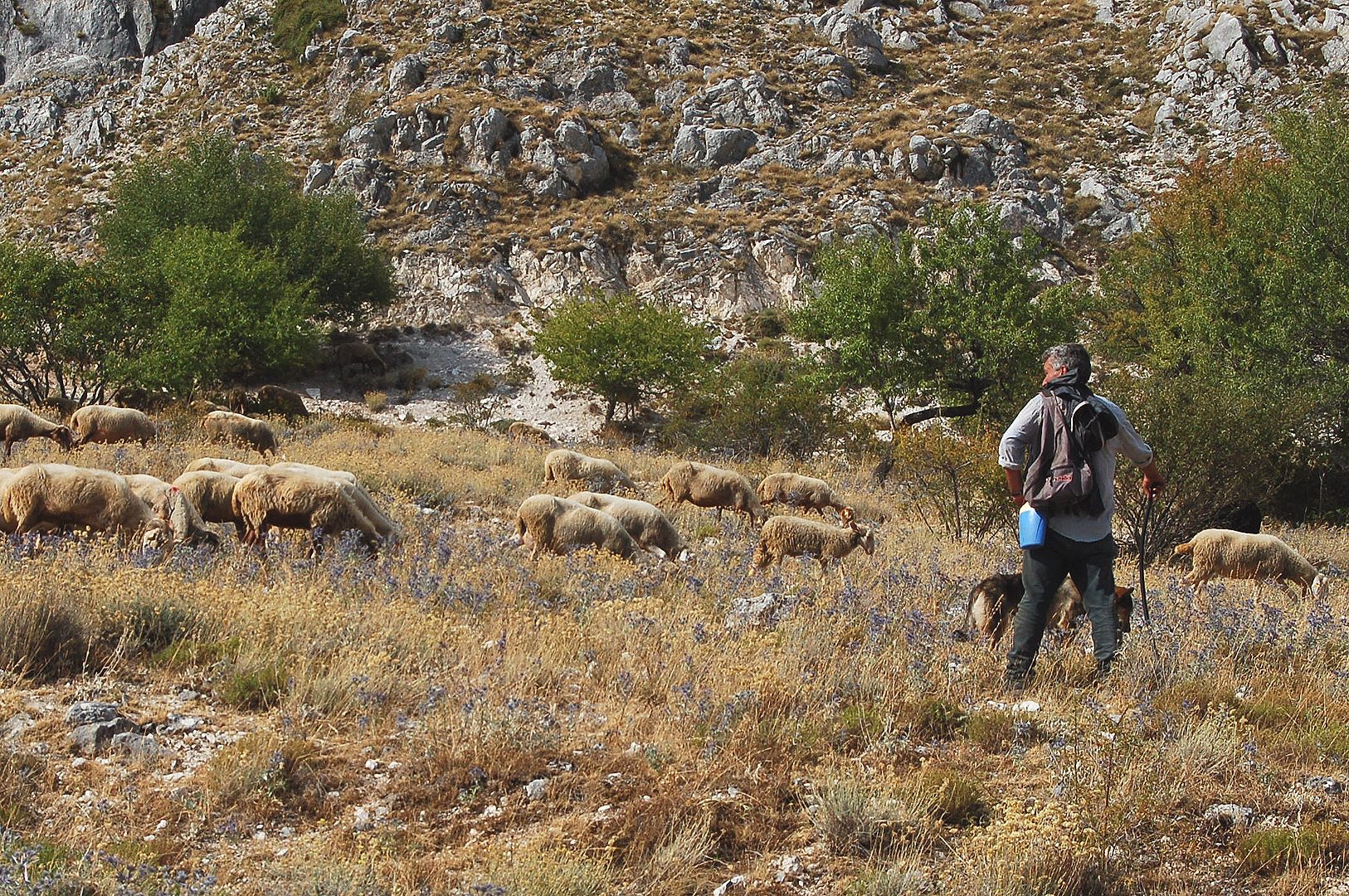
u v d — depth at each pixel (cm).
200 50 6800
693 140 5638
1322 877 482
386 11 6619
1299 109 5100
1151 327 2836
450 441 2423
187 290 3306
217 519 1108
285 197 4597
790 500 1688
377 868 456
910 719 644
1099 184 5231
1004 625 809
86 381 3131
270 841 494
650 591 984
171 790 527
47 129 6278
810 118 5919
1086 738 564
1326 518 2308
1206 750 591
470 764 558
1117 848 489
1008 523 1661
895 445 1812
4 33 6988
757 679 664
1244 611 902
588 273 4847
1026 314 2688
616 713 648
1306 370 2312
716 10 6838
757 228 4956
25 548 826
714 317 4697
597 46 6219
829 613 855
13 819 484
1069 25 6894
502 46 6153
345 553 956
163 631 725
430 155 5425
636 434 3975
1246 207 2844
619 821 512
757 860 492
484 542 1095
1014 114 6000
